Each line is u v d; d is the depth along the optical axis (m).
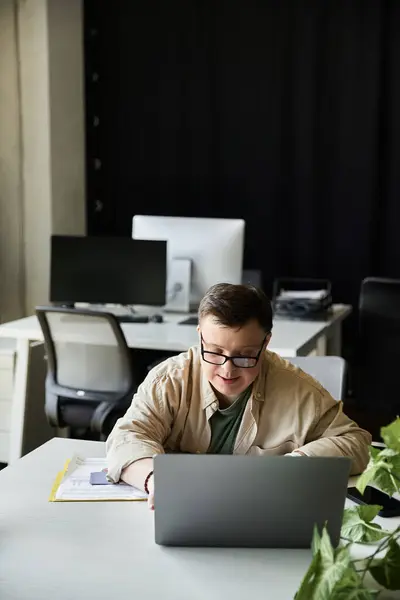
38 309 2.83
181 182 4.82
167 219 3.57
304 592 0.98
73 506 1.49
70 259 3.47
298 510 1.27
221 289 1.50
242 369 1.49
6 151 4.36
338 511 1.27
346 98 4.47
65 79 4.44
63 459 1.75
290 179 4.65
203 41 4.65
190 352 1.74
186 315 3.67
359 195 4.53
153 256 3.46
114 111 4.84
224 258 3.49
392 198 4.51
